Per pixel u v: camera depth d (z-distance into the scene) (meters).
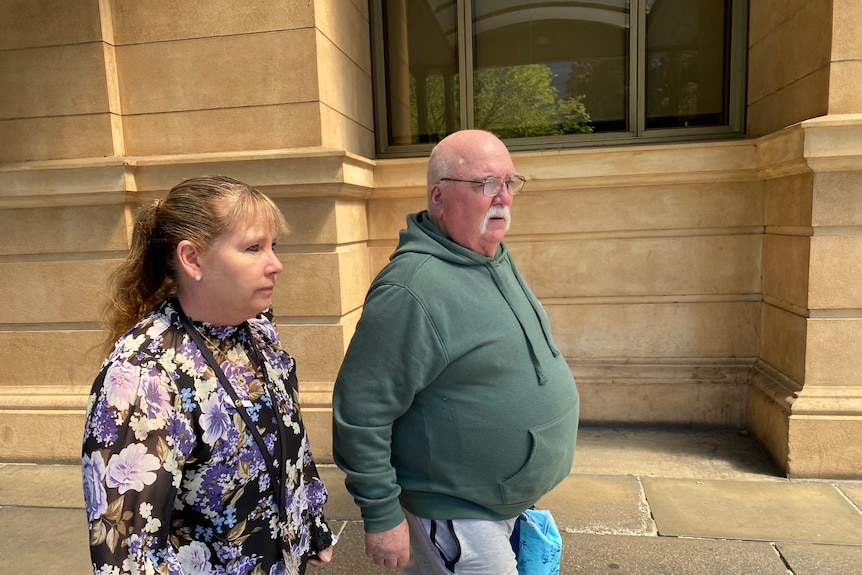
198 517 1.24
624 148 3.70
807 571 2.43
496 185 1.61
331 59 3.55
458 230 1.64
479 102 4.30
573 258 3.96
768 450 3.47
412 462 1.64
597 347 4.02
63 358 3.70
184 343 1.24
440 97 4.33
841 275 3.09
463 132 1.69
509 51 4.22
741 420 3.87
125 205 3.51
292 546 1.37
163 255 1.29
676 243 3.85
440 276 1.56
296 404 1.48
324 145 3.43
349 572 2.53
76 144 3.53
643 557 2.56
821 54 3.05
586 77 4.16
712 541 2.66
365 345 1.55
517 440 1.59
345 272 3.58
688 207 3.80
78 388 3.71
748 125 3.96
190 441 1.18
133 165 3.43
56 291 3.64
